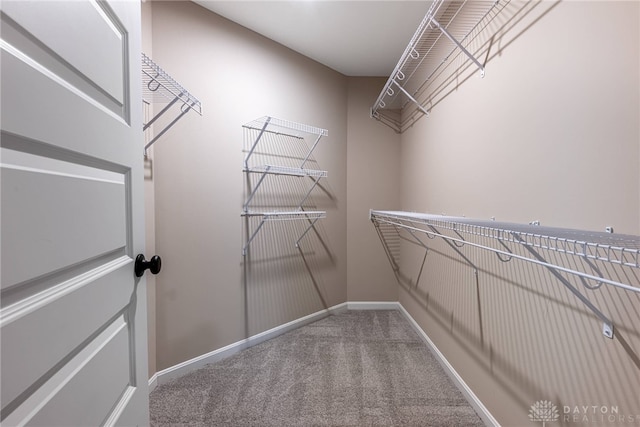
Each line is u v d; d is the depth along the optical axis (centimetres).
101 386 64
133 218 81
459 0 175
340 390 182
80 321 57
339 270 317
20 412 43
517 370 130
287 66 264
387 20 224
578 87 98
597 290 93
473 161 166
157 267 85
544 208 114
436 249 223
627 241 71
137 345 82
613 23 87
